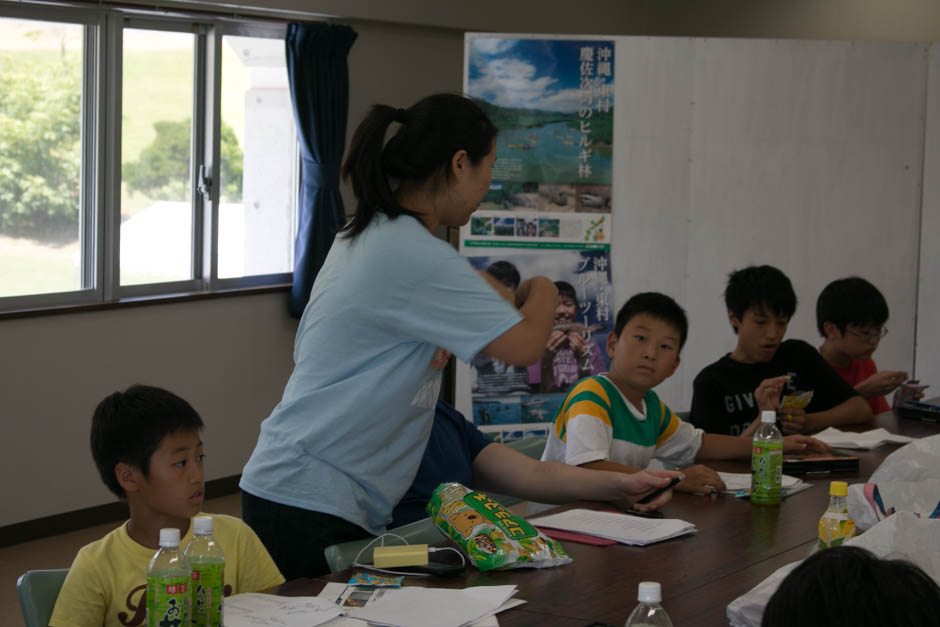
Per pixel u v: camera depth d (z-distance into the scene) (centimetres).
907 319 455
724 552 192
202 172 524
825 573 84
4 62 440
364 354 191
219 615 149
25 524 443
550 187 430
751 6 683
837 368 381
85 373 463
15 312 434
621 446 256
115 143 479
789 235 447
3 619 353
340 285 189
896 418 344
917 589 81
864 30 664
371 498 198
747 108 439
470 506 190
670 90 434
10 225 448
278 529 194
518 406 428
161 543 140
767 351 330
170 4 491
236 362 533
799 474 261
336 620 152
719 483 241
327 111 541
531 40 424
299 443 191
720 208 443
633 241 438
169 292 512
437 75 620
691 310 445
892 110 446
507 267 430
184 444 168
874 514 188
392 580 171
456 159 189
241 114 540
